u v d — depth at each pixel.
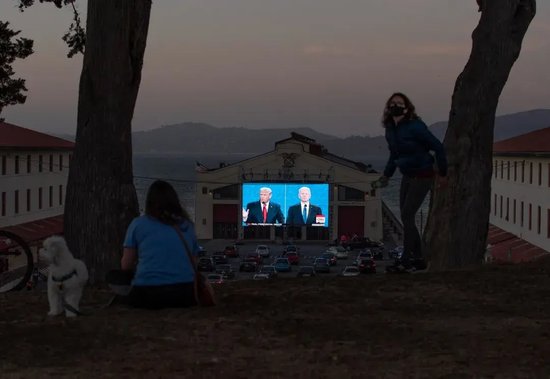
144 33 14.49
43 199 74.06
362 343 7.08
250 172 113.44
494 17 15.55
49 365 6.34
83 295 10.57
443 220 15.71
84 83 14.38
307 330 7.60
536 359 6.38
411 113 10.27
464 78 15.81
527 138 65.69
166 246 8.09
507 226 69.00
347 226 113.69
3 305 9.45
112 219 14.25
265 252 90.94
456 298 9.46
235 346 6.92
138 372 6.02
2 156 63.69
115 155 14.33
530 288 10.10
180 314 8.11
